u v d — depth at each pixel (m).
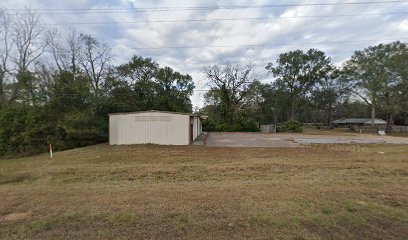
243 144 16.22
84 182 6.04
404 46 32.47
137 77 32.78
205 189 4.84
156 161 9.39
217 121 35.44
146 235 2.81
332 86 47.94
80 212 3.50
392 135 29.06
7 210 3.67
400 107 33.53
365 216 3.34
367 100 37.06
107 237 2.78
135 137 15.94
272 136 24.58
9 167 8.62
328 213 3.45
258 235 2.79
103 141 17.66
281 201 3.96
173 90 36.06
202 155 10.93
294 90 48.66
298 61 46.31
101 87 25.92
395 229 2.96
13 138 14.95
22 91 16.97
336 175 6.43
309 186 5.09
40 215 3.44
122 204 3.84
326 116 61.84
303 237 2.75
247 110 36.38
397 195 4.32
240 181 5.84
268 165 7.96
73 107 17.45
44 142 15.53
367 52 35.28
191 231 2.90
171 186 5.23
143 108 28.06
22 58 21.59
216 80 35.94
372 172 6.73
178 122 15.71
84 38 25.86
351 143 16.84
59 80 17.48
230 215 3.35
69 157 11.00
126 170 7.36
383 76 33.28
